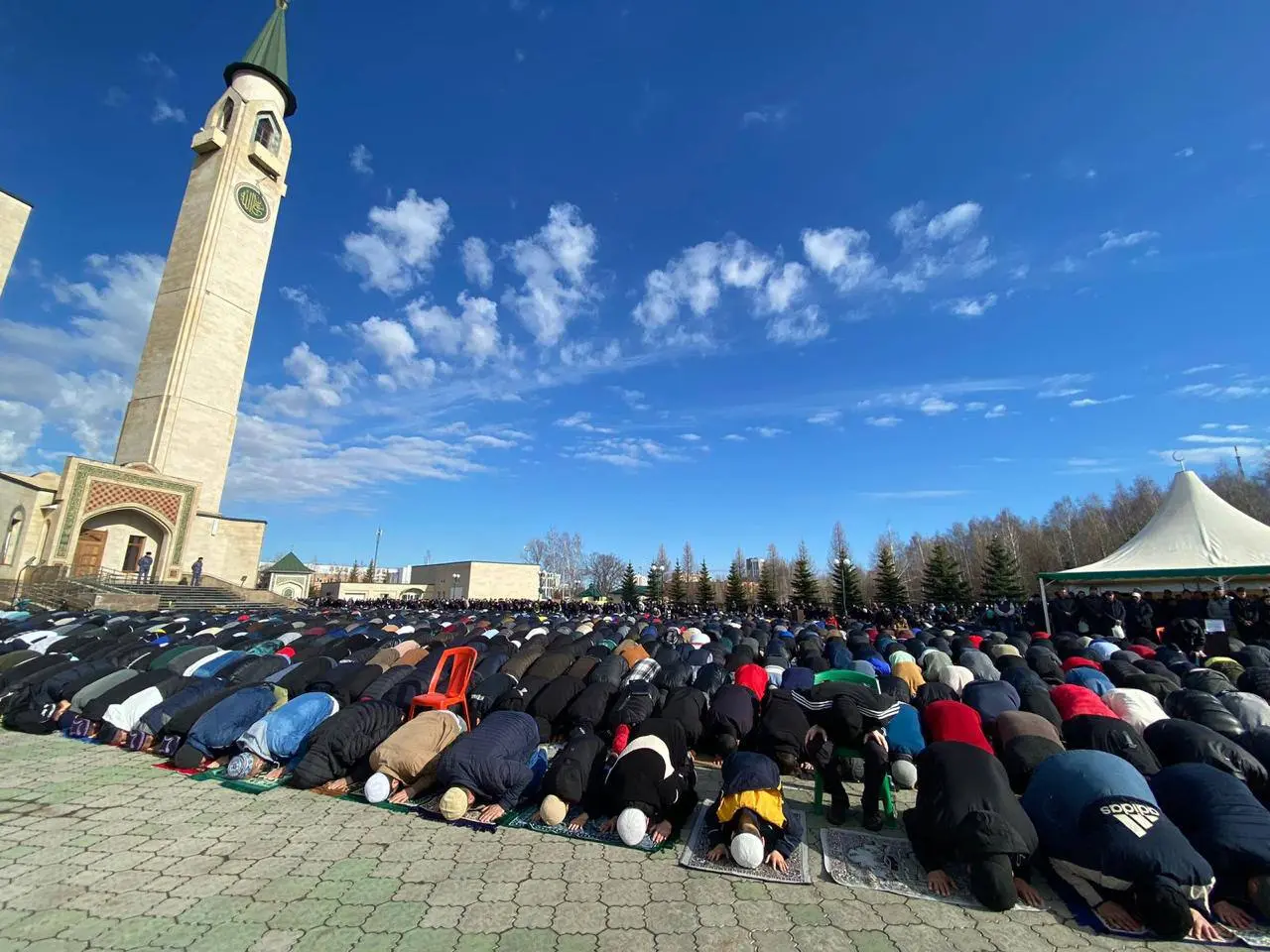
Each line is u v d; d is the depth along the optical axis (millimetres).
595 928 3416
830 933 3432
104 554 28562
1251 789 4832
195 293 35000
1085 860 3650
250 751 5762
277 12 42344
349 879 3908
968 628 18188
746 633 15484
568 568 89625
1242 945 3348
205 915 3438
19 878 3803
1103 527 51281
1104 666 8414
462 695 6488
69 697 7152
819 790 5320
